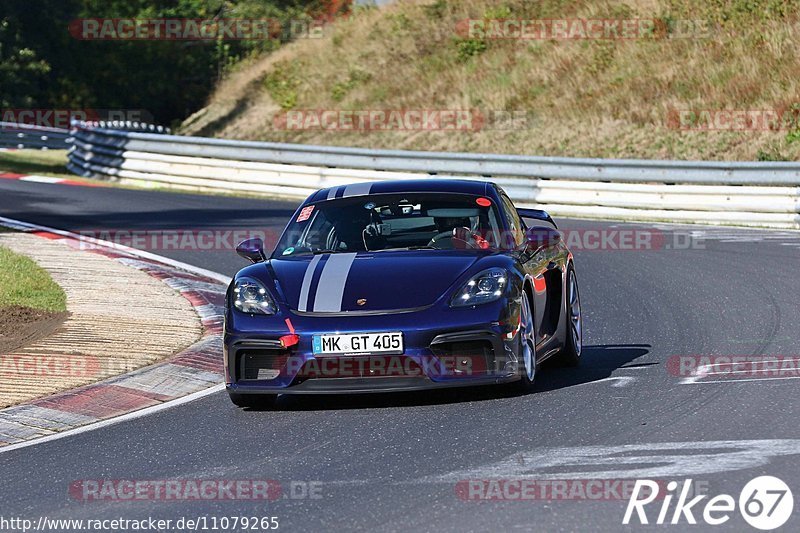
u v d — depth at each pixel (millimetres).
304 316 24656
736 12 99562
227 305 25875
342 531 16375
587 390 25812
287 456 21234
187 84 143000
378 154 77875
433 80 109250
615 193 68062
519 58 106312
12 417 25547
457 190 29500
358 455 20938
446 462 20000
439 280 25156
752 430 21219
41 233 58844
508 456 20172
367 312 24438
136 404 26953
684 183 67562
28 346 32344
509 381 24609
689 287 42312
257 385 24938
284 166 80188
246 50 144625
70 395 27391
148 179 86750
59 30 139125
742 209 63438
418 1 125688
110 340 33250
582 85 97688
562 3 111500
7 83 132750
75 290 41312
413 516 16859
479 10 117562
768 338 31766
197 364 30953
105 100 140750
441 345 24141
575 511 16703
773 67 90000
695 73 93000
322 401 26328
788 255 49375
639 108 91000
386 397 26234
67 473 20875
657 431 21500
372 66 117812
